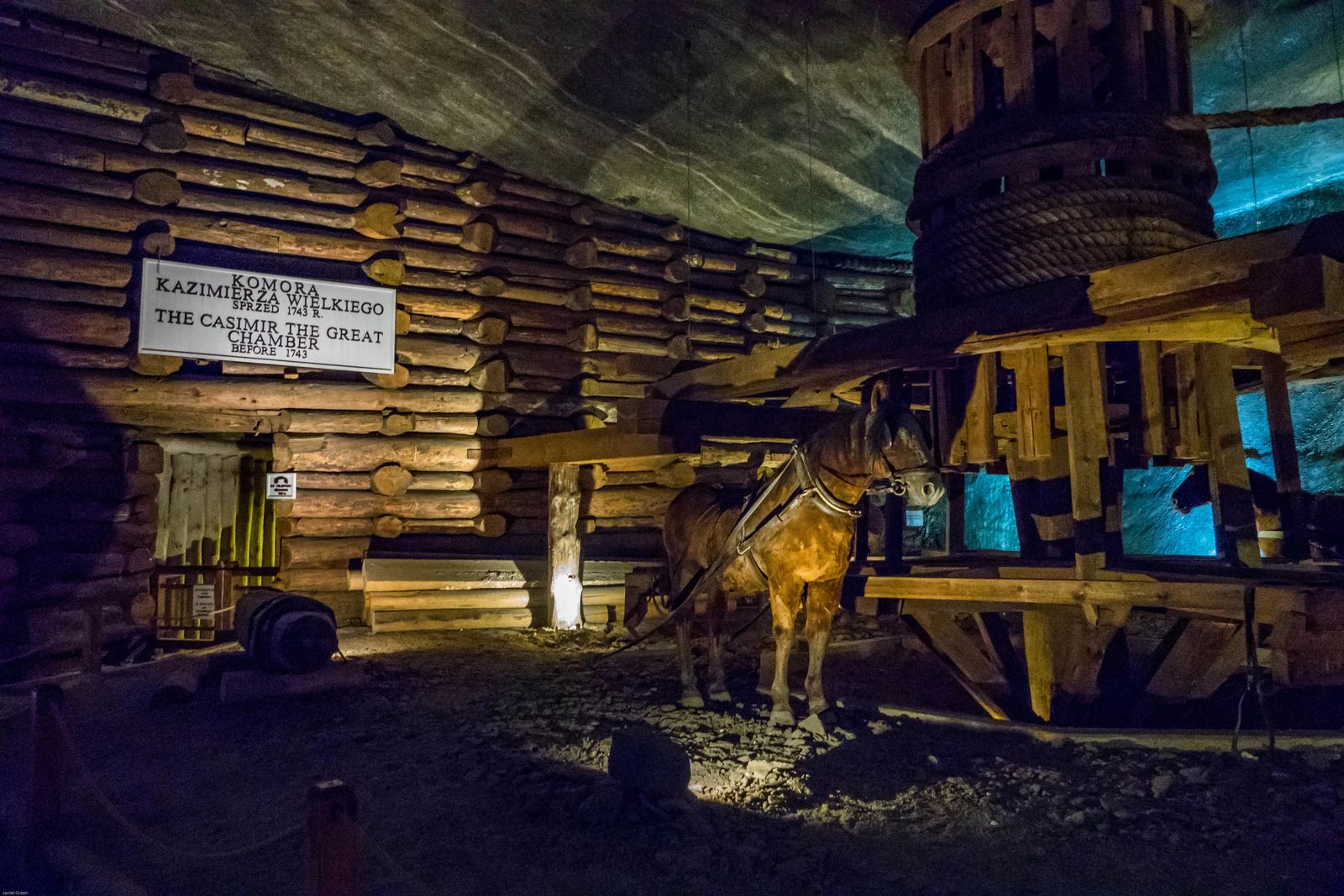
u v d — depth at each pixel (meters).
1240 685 6.04
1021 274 5.67
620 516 10.82
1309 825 3.68
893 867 3.50
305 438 9.37
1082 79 5.69
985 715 6.34
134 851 3.78
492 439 10.18
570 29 7.91
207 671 6.78
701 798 4.30
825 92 8.41
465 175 10.24
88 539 8.40
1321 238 3.99
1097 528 5.44
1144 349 5.86
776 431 7.30
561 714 5.80
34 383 8.07
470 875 3.47
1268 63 7.57
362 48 8.51
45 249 8.21
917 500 4.52
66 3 8.03
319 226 9.54
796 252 12.70
